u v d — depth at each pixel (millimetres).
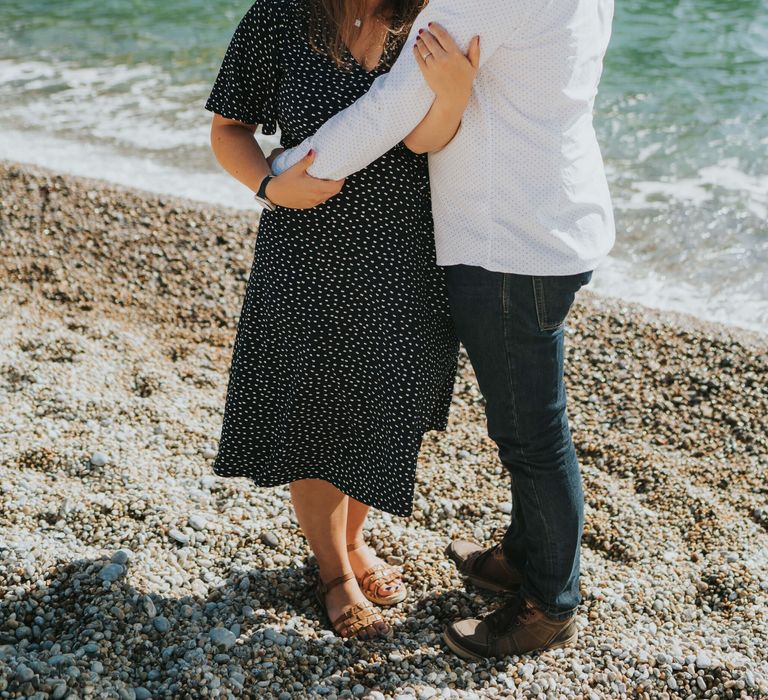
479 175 2223
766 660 2691
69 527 3066
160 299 5102
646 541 3275
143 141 7656
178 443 3670
